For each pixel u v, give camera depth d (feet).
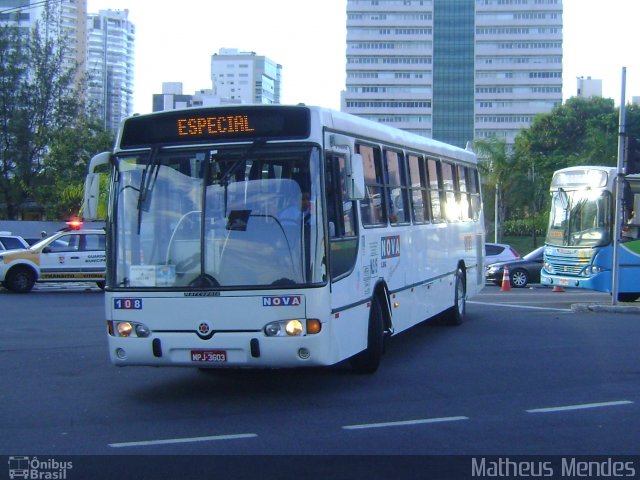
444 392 33.37
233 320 29.84
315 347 29.68
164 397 32.71
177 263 30.45
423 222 45.85
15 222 146.20
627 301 74.64
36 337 50.08
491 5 470.80
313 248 29.91
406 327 42.09
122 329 30.94
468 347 45.60
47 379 36.70
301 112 30.60
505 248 105.60
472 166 59.11
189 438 26.12
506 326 54.85
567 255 72.49
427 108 472.44
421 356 42.50
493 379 36.22
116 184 31.55
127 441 25.80
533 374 37.45
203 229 30.30
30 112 169.58
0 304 71.67
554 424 28.02
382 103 474.49
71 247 85.35
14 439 26.13
